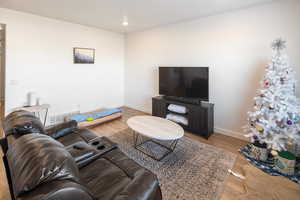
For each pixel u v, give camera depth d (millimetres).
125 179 1249
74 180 740
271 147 2154
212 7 2744
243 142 2840
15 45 3096
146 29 4352
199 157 2344
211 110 3047
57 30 3607
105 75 4734
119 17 3352
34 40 3312
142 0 2533
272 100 2129
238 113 2979
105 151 1633
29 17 3195
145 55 4516
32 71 3357
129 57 4992
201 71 3115
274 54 2334
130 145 2672
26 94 3324
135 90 4969
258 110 2311
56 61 3682
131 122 2609
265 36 2570
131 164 1435
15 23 3047
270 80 2195
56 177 688
